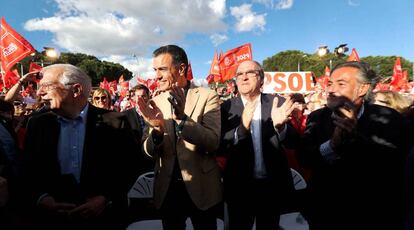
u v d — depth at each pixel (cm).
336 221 175
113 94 1786
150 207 297
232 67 815
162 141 185
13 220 191
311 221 196
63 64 184
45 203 175
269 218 237
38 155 178
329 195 177
